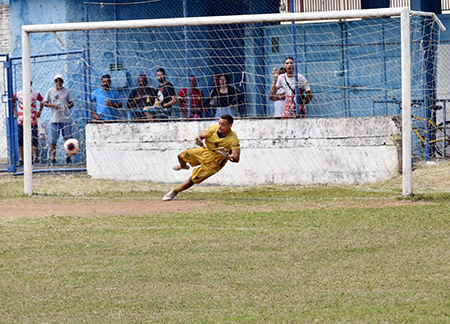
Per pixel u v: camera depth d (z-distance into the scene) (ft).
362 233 91.61
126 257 82.58
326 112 176.35
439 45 170.19
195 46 177.17
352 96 174.60
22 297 67.46
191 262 79.10
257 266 76.54
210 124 151.33
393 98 170.81
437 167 144.46
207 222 103.30
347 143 142.10
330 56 175.94
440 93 170.40
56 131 173.78
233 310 61.26
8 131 179.32
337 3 187.52
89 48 167.73
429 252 79.77
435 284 66.90
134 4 183.11
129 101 166.09
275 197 128.88
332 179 143.54
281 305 62.28
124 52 181.06
